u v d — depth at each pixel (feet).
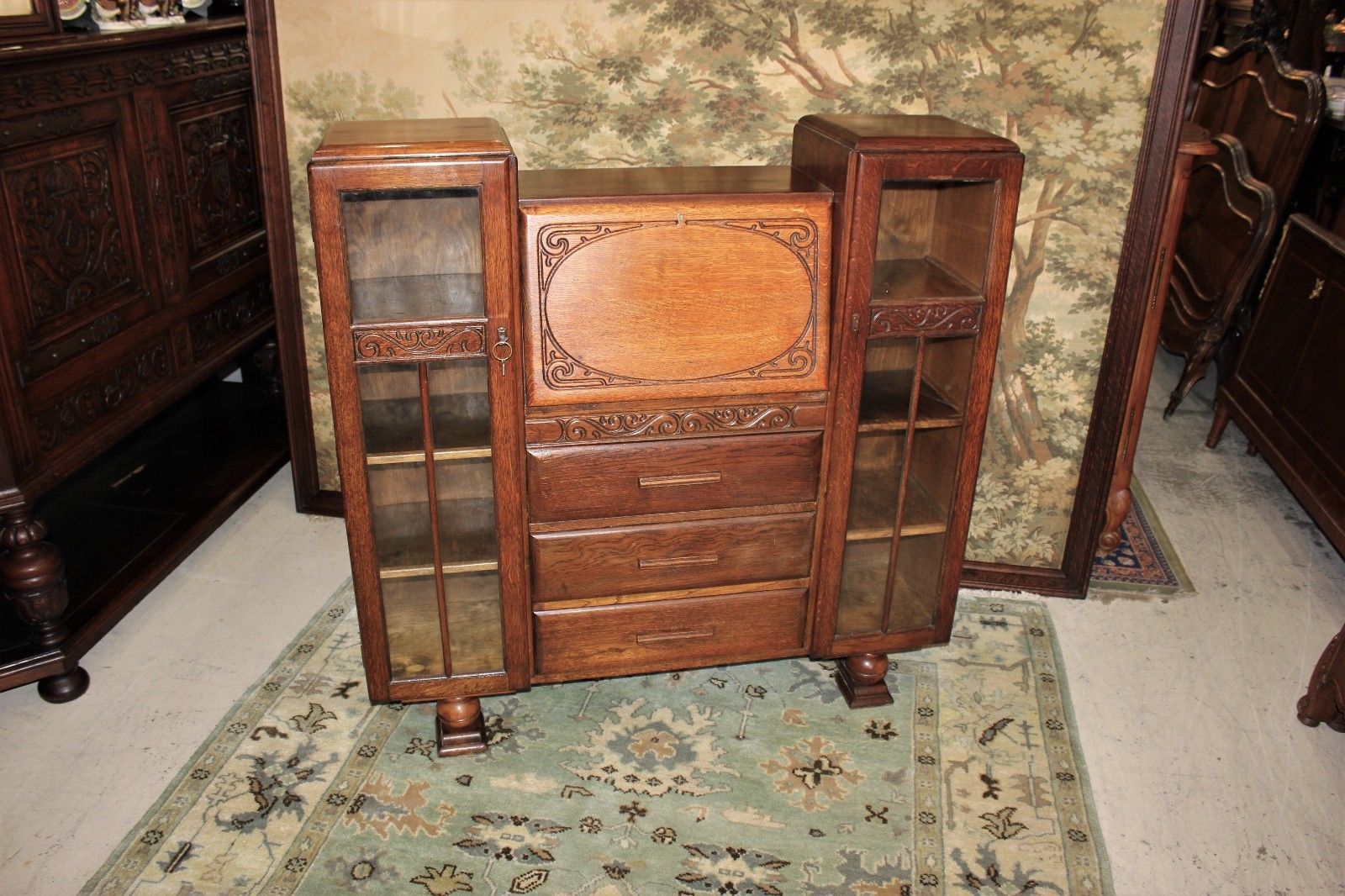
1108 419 8.04
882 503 6.86
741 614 6.77
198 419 10.71
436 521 6.08
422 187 5.24
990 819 6.31
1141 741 7.06
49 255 6.86
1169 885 5.89
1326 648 7.28
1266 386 10.48
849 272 5.88
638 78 7.56
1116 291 7.75
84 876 5.71
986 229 6.04
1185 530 9.83
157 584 8.16
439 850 5.97
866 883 5.82
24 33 6.73
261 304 10.50
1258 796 6.59
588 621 6.54
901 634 7.09
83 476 9.43
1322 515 8.84
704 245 5.86
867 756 6.83
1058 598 8.71
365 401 6.10
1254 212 10.95
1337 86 11.85
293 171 8.34
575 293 5.77
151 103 8.07
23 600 6.71
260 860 5.85
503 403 5.78
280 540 9.23
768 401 6.16
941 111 7.52
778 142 7.70
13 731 6.82
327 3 7.64
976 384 6.38
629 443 6.08
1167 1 6.92
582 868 5.88
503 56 7.61
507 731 6.99
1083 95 7.30
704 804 6.38
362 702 7.22
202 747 6.71
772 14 7.30
